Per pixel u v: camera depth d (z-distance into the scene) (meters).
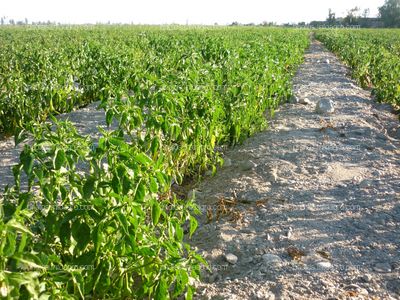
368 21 85.06
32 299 2.18
